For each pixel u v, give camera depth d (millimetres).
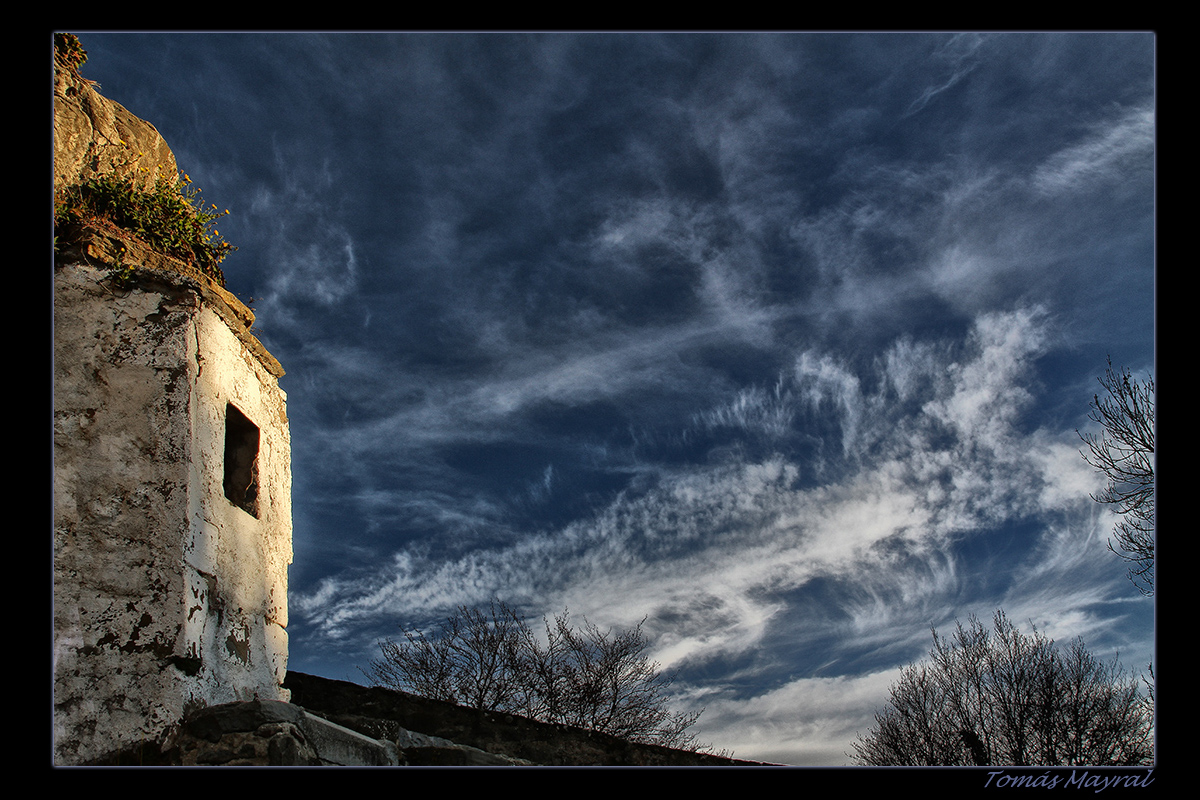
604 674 13219
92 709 5621
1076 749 14562
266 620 7164
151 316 6570
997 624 16531
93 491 6070
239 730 5590
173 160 8453
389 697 9281
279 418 8039
